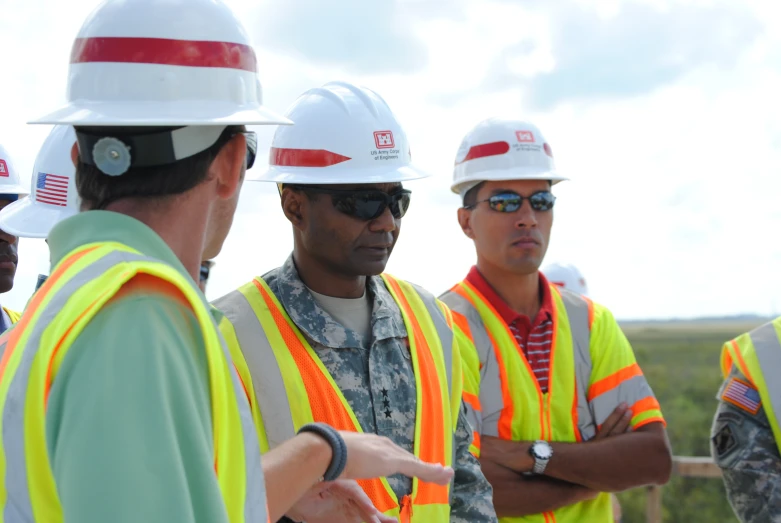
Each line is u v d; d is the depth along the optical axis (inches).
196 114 63.0
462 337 155.2
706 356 2426.2
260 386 104.5
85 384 49.3
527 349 157.6
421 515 107.5
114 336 50.9
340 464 74.8
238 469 56.8
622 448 150.6
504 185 160.4
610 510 157.0
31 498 51.4
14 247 144.6
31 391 52.1
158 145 61.3
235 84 66.3
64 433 48.7
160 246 59.1
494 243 159.6
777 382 158.2
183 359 52.9
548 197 161.8
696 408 1417.3
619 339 162.9
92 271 55.0
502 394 153.3
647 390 158.4
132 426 48.5
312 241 111.3
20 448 51.9
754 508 153.8
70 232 59.7
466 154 166.2
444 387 116.0
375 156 113.0
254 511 57.4
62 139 131.5
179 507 48.4
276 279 112.7
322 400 105.2
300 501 82.4
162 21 64.2
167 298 54.6
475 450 145.5
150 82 63.3
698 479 763.4
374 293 116.3
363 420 106.7
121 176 61.4
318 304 111.7
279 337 107.6
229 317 108.2
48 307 54.7
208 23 65.8
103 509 46.8
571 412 155.2
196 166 62.9
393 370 111.1
